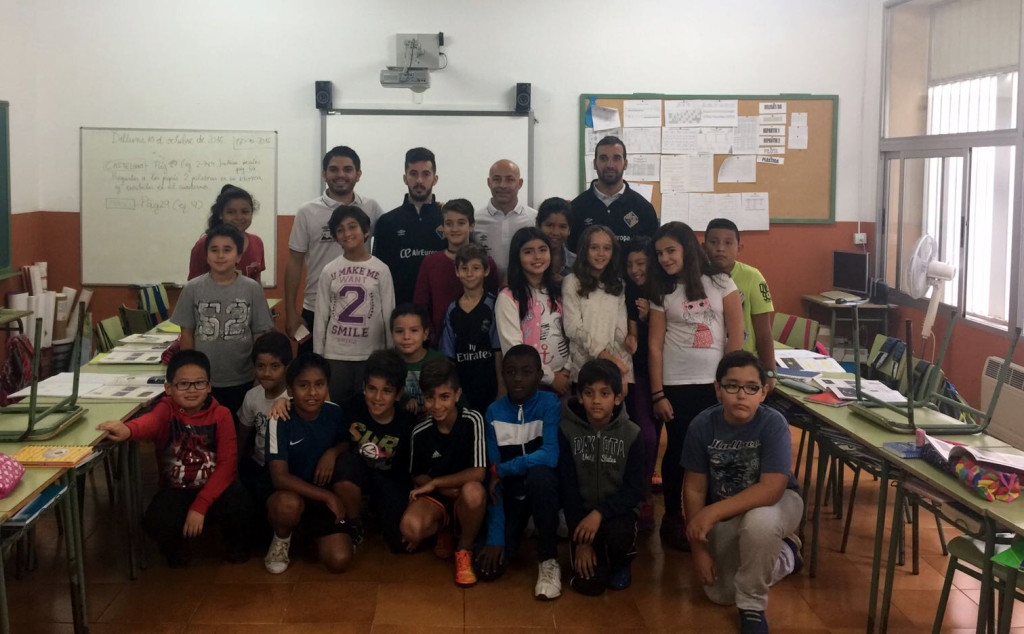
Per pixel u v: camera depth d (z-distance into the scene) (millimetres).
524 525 3463
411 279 4285
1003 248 5258
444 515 3461
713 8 6422
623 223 4305
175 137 6332
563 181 6508
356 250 3885
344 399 3881
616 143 4242
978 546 2635
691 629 2965
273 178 6395
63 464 2586
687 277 3559
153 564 3432
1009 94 5184
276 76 6332
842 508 4105
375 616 3031
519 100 6336
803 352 4184
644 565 3469
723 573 3092
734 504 2977
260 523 3537
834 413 3236
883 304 6258
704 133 6496
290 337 4457
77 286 6418
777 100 6496
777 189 6574
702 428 3162
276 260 6461
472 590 3238
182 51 6277
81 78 6258
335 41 6316
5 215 5734
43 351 5883
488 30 6367
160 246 6410
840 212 6648
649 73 6449
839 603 3152
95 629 2904
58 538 3670
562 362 3648
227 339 3715
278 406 3465
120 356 3990
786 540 3199
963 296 5637
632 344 3619
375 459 3547
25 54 6094
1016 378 4141
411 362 3715
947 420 3049
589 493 3311
